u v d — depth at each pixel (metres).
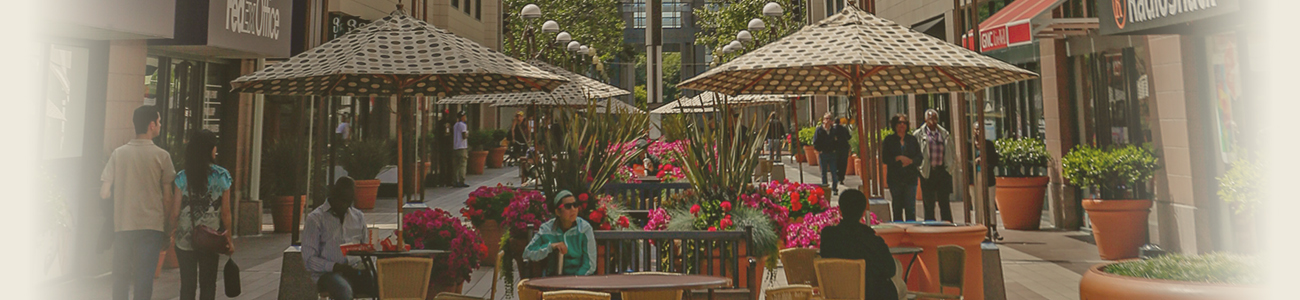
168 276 9.47
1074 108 13.12
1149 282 4.50
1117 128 11.95
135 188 6.87
